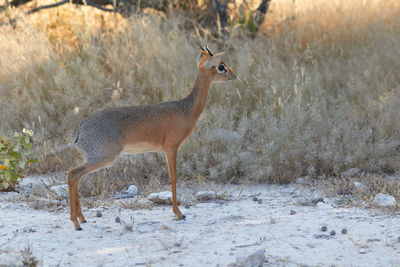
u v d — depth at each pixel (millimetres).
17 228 10523
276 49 21484
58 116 18500
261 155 15219
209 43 21844
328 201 12352
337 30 22938
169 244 9430
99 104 19016
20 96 18734
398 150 15750
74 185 10422
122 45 21203
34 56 19797
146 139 11141
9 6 22547
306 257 8648
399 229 9930
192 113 11719
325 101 17469
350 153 14766
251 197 13172
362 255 8664
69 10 24047
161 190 13711
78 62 19656
